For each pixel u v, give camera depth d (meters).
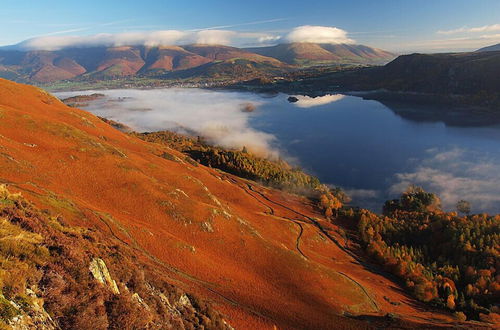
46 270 22.31
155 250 71.56
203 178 179.25
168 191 103.62
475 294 134.00
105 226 68.00
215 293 66.31
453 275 149.00
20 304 18.08
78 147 108.31
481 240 169.75
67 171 92.69
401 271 147.62
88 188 90.38
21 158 85.88
